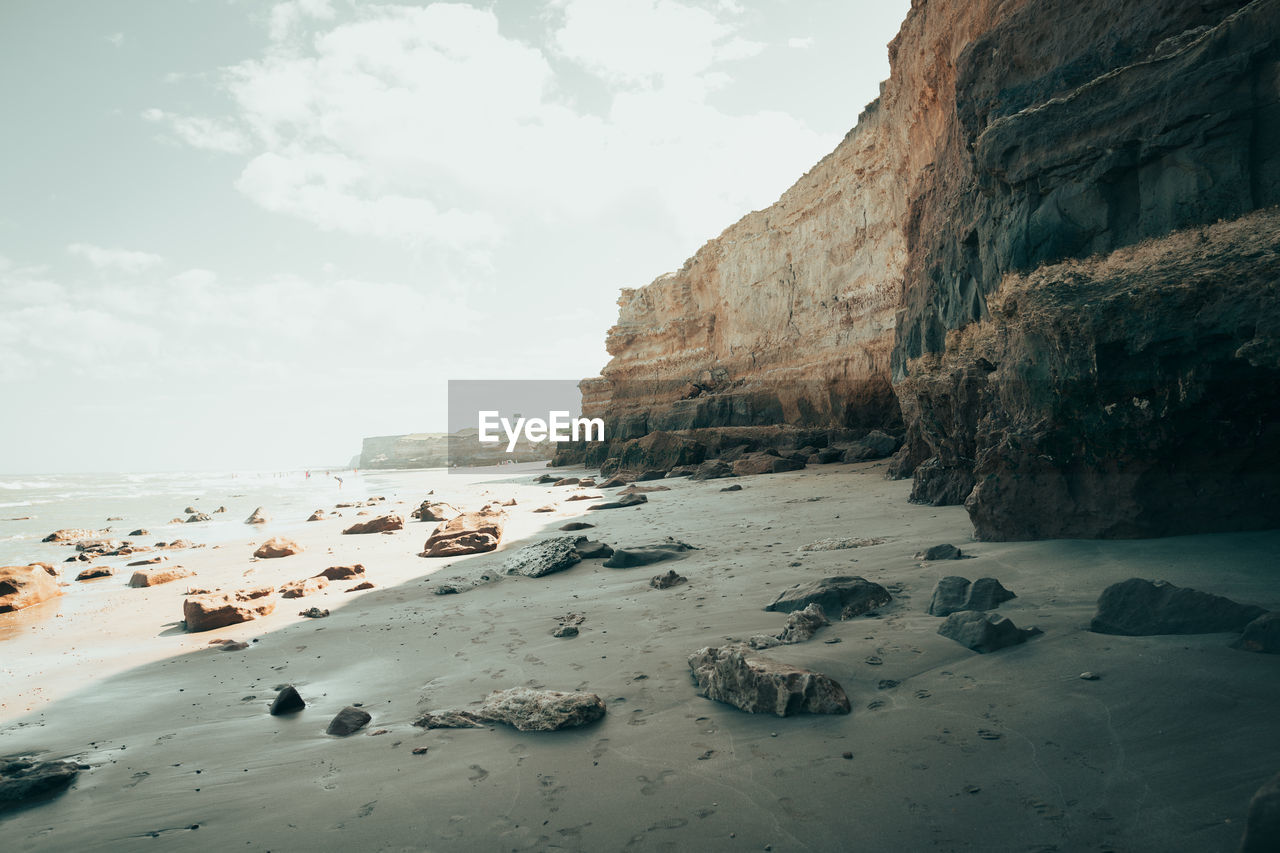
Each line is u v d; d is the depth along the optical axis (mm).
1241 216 6129
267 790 3973
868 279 28594
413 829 3350
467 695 5324
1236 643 3924
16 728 5684
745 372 38281
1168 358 6094
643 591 8195
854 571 7488
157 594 12148
